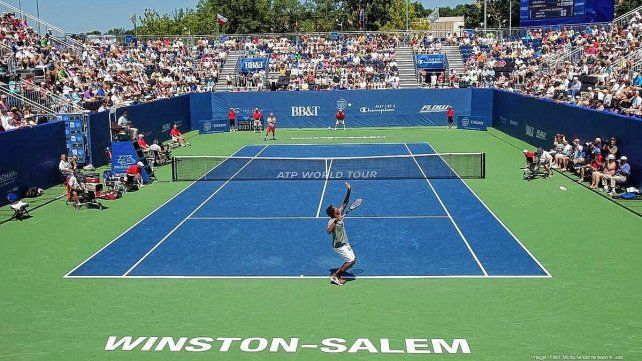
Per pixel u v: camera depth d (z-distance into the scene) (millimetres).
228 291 14523
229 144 41781
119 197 25359
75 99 35938
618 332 12047
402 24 101812
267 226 20406
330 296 14094
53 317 13195
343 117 49250
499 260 16484
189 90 52906
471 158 34062
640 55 36000
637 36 41906
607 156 25281
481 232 19281
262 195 25453
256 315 13109
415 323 12570
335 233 14656
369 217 21422
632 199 23281
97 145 33062
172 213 22484
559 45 51594
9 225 21156
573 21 50000
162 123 42719
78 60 44125
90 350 11656
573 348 11406
